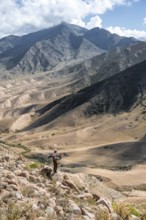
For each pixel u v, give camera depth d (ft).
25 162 56.29
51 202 36.17
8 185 37.19
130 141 563.89
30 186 40.16
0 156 53.83
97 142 636.07
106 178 288.71
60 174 50.06
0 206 32.53
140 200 98.22
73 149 578.25
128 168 439.22
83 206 38.11
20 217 31.27
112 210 41.32
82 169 312.29
